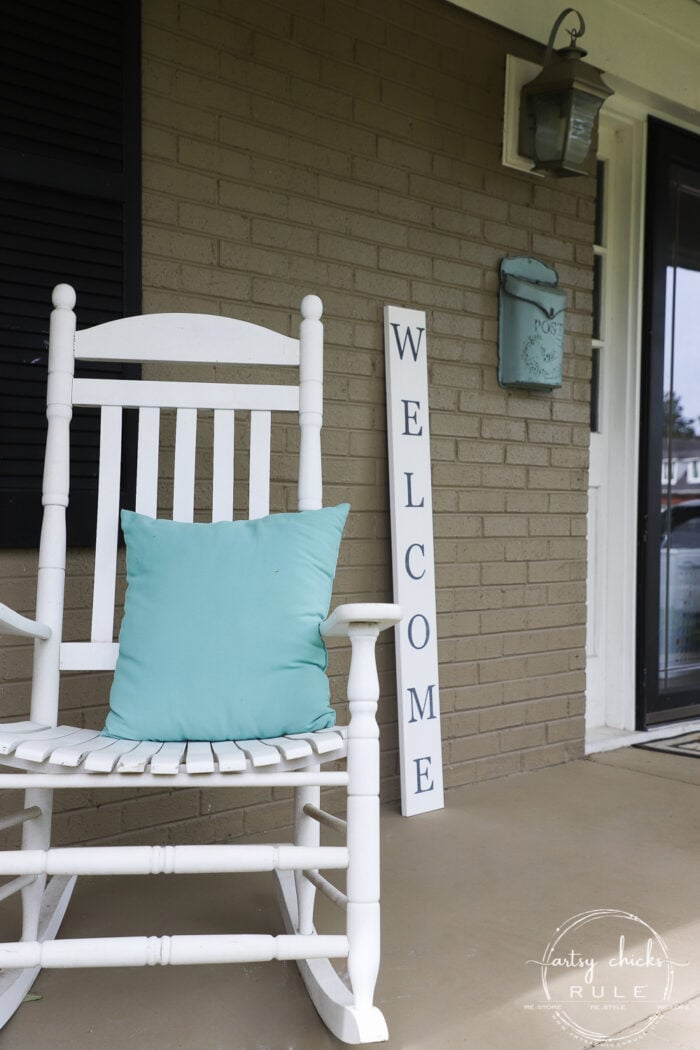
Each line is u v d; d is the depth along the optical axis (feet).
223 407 6.61
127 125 7.41
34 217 7.03
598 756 11.05
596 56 10.85
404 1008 5.44
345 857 4.99
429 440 9.38
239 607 5.67
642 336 11.89
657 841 8.22
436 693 9.20
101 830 7.50
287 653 5.61
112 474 6.39
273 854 4.88
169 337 6.53
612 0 10.98
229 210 8.10
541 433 10.51
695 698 12.70
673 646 12.41
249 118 8.21
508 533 10.19
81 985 5.72
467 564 9.82
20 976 5.45
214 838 8.07
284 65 8.43
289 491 8.50
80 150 7.20
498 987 5.69
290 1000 5.57
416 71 9.36
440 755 9.18
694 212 12.46
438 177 9.55
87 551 7.47
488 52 9.92
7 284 6.95
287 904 6.31
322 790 8.82
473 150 9.83
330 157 8.74
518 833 8.39
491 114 9.96
